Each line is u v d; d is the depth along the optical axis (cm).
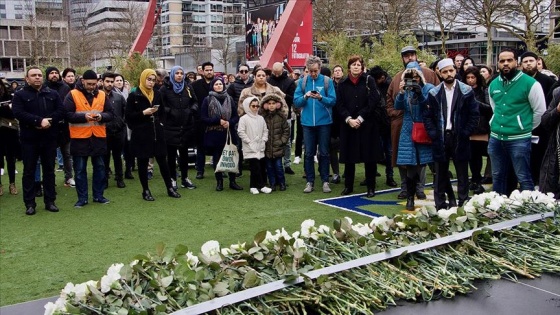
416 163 606
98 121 694
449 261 317
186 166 823
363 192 769
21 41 6456
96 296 255
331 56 1442
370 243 330
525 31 2567
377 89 706
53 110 666
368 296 280
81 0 7750
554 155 526
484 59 3950
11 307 310
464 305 277
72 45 5178
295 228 580
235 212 658
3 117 771
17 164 1124
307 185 774
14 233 584
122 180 837
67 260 492
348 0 3503
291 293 272
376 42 1431
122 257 497
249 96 802
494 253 337
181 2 9481
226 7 9588
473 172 750
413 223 355
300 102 749
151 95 716
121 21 6353
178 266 276
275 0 1944
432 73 702
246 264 295
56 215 662
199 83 884
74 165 703
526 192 418
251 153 765
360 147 711
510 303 278
